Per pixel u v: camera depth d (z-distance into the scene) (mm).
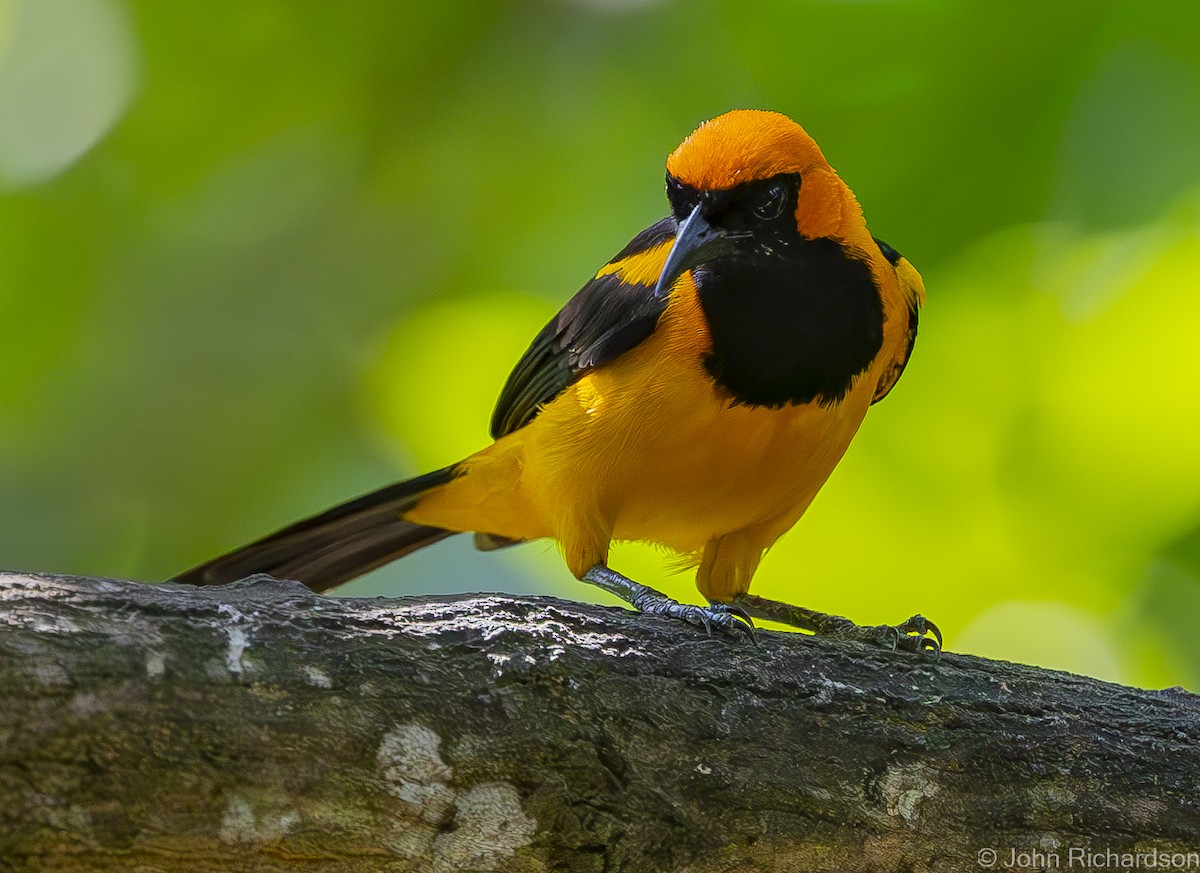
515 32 15445
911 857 7359
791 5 12789
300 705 6469
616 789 6949
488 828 6738
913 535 12828
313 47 15516
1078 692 7914
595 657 7180
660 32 14633
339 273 16641
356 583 15852
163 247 16594
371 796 6539
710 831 7078
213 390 17312
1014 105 12242
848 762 7340
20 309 16016
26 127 15867
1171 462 12188
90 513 16844
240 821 6320
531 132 15664
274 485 16969
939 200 12383
